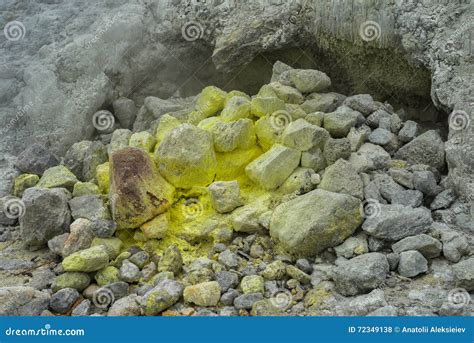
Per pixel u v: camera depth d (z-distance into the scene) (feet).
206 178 16.75
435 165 16.84
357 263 13.76
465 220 15.03
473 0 17.34
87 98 20.89
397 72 19.25
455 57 17.01
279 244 15.26
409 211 14.74
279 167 16.38
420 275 13.91
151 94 22.48
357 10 18.61
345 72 20.17
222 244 15.53
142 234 15.85
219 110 19.12
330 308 13.34
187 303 13.78
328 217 14.55
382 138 17.49
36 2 24.88
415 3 17.90
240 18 20.57
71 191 17.87
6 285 14.69
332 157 16.62
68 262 14.32
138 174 15.78
